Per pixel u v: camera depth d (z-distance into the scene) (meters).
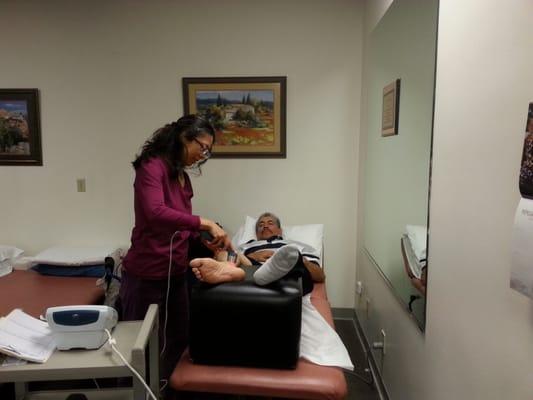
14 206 3.08
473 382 1.11
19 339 1.39
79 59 2.93
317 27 2.87
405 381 1.77
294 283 1.57
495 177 0.99
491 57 1.01
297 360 1.52
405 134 1.75
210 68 2.92
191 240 2.04
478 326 1.08
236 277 1.58
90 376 1.31
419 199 1.55
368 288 2.61
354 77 2.89
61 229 3.10
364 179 2.75
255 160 3.00
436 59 1.38
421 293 1.54
